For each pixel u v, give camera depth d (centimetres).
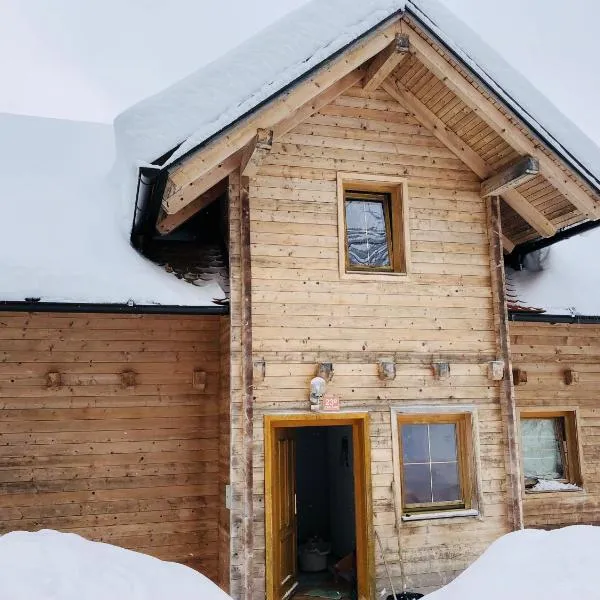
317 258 727
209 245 832
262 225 715
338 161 755
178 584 360
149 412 747
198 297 698
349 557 829
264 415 677
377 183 774
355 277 736
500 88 704
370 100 780
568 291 889
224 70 652
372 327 733
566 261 967
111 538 717
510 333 892
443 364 741
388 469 714
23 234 710
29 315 724
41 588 308
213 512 750
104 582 330
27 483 702
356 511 724
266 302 702
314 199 738
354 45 673
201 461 754
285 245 719
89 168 955
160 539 730
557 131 723
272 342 696
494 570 384
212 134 623
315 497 1055
